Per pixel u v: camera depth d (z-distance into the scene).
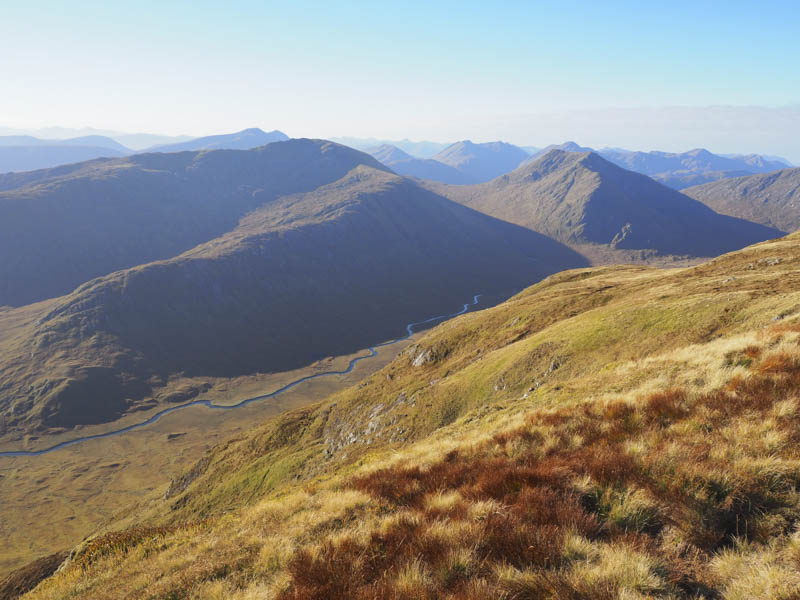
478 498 8.74
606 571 5.65
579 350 43.59
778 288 36.62
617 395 15.11
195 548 11.26
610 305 56.91
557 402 19.73
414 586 6.02
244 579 8.16
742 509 6.98
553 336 50.78
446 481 10.24
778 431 8.62
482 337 78.50
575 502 7.62
